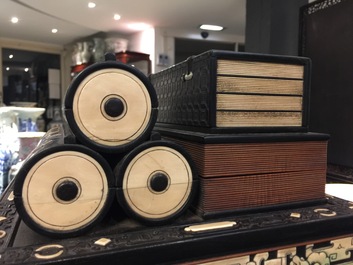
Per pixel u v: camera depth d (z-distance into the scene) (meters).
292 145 0.60
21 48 3.85
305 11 1.68
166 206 0.52
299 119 0.64
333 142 1.53
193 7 2.47
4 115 1.42
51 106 4.15
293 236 0.53
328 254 0.56
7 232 0.49
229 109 0.58
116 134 0.50
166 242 0.45
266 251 0.52
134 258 0.44
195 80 0.62
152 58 3.21
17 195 0.44
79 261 0.41
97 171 0.48
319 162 0.63
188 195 0.54
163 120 0.84
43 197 0.45
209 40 3.50
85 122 0.48
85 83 0.48
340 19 1.47
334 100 1.52
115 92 0.49
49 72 4.12
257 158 0.57
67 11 2.58
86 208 0.48
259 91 0.60
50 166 0.45
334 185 0.88
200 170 0.55
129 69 0.50
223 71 0.57
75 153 0.47
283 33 1.92
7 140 1.22
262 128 0.60
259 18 1.98
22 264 0.39
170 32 3.26
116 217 0.54
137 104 0.50
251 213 0.57
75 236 0.47
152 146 0.51
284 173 0.60
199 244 0.47
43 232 0.45
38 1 2.34
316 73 1.62
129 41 3.53
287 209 0.60
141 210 0.51
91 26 3.10
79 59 3.43
